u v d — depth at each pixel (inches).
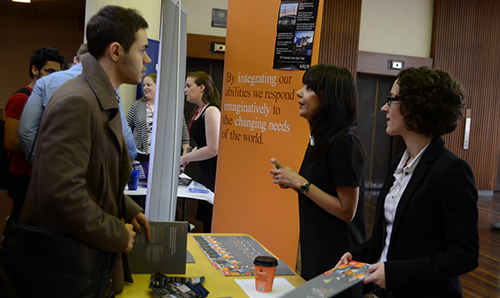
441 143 59.9
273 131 120.0
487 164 415.5
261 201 123.4
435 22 386.9
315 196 79.6
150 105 174.1
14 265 52.9
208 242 85.7
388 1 378.3
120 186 60.8
